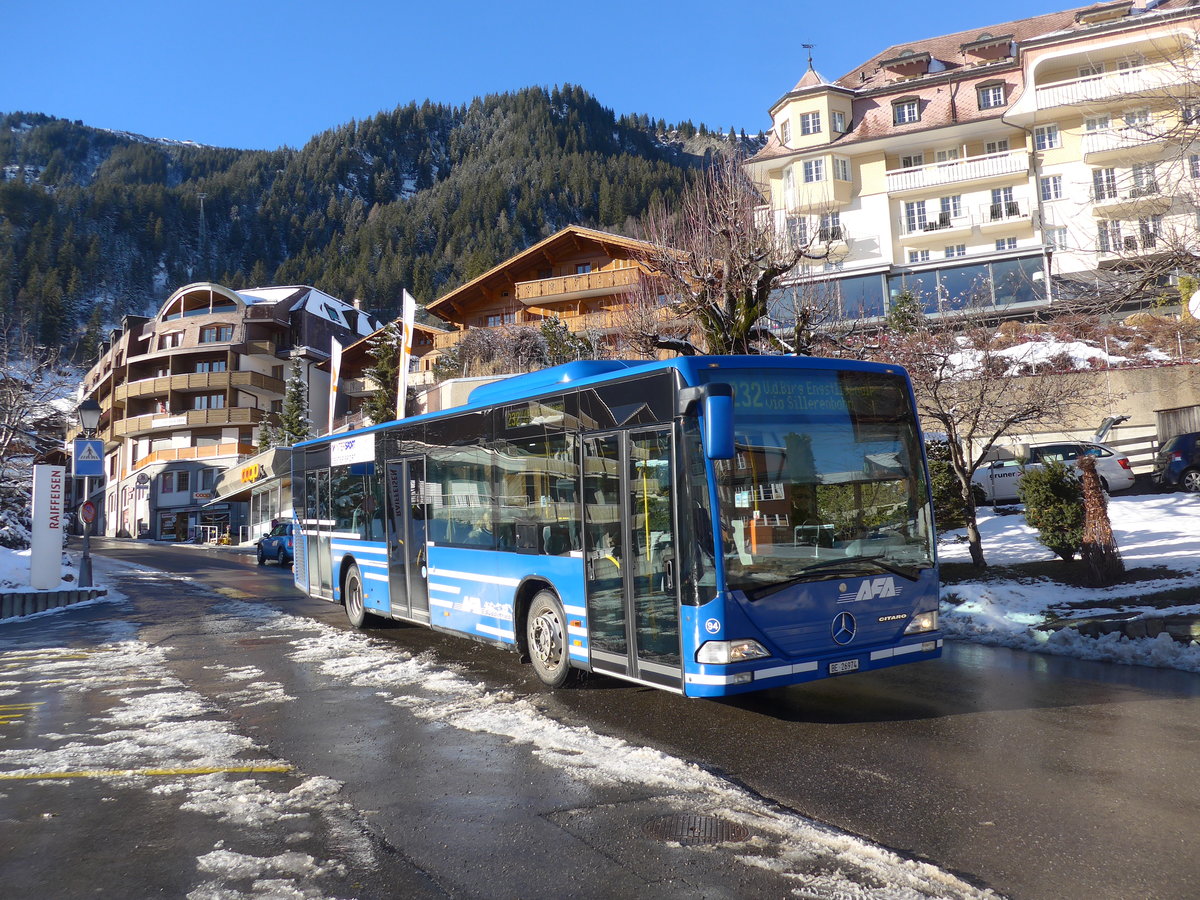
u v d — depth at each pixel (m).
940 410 13.77
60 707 7.94
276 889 3.94
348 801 5.13
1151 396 22.02
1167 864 3.97
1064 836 4.32
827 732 6.41
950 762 5.58
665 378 6.62
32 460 26.11
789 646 6.26
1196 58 10.58
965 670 8.40
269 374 68.00
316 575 14.43
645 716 7.05
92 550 47.25
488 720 7.00
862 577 6.64
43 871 4.21
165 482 66.06
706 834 4.48
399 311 143.38
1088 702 6.98
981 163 41.09
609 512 7.22
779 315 19.41
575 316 40.94
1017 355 24.61
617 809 4.89
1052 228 36.91
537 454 8.31
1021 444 21.81
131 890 3.96
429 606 10.40
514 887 3.91
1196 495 17.14
